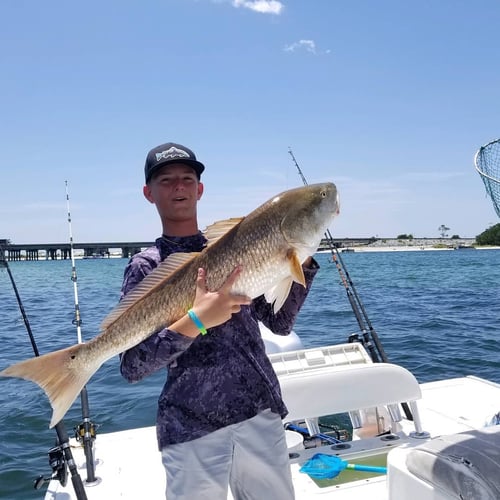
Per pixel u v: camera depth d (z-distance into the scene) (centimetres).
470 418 256
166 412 141
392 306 919
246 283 136
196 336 131
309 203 140
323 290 1271
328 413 208
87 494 203
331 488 195
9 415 385
